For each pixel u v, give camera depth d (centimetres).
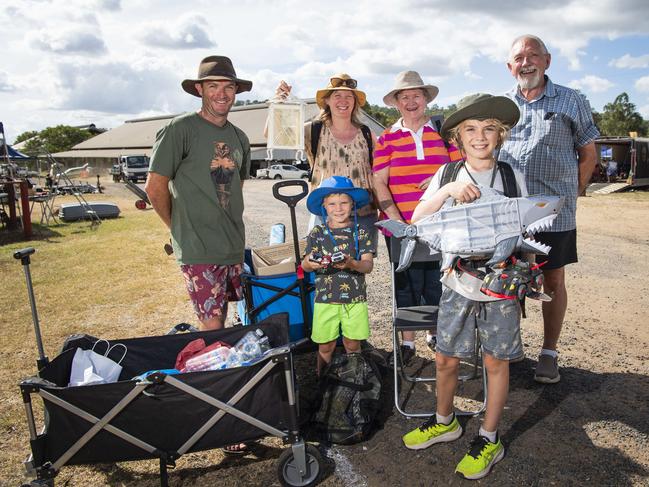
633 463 284
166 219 329
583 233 1027
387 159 383
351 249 341
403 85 372
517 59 348
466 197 244
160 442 248
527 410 340
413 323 328
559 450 296
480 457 272
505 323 256
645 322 507
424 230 260
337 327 346
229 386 245
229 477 280
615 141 2159
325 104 404
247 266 403
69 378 279
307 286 373
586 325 499
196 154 315
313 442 310
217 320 331
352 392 311
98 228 1187
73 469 293
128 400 237
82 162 6122
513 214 244
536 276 247
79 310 566
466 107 246
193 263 321
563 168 353
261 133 3972
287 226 1106
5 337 485
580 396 358
